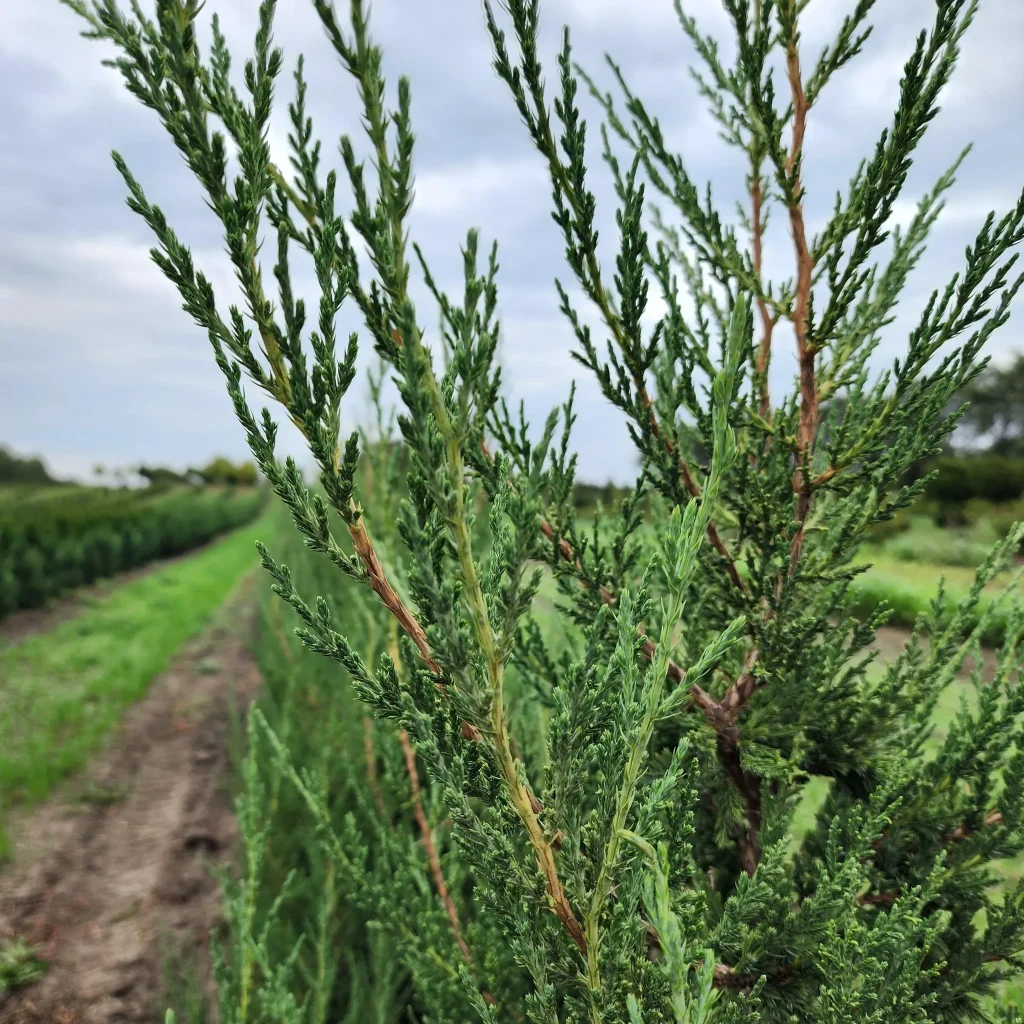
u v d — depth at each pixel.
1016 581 1.53
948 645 1.57
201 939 3.93
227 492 42.91
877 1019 1.00
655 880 0.71
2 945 3.90
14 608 12.56
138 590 15.79
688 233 1.47
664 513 1.81
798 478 1.42
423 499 0.83
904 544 18.64
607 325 1.27
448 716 0.92
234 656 10.30
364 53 0.63
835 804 1.56
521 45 1.11
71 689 8.55
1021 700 1.37
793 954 1.13
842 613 1.60
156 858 4.89
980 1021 1.30
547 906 0.87
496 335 0.79
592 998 0.85
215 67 0.89
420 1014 2.52
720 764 1.46
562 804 0.86
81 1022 3.32
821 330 1.34
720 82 1.66
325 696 4.33
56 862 4.86
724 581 1.41
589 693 0.86
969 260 1.14
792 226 1.45
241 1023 1.89
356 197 0.66
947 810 1.43
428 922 1.68
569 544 1.39
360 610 3.00
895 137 1.13
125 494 29.50
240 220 0.78
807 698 1.42
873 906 1.43
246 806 2.16
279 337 0.81
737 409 1.32
